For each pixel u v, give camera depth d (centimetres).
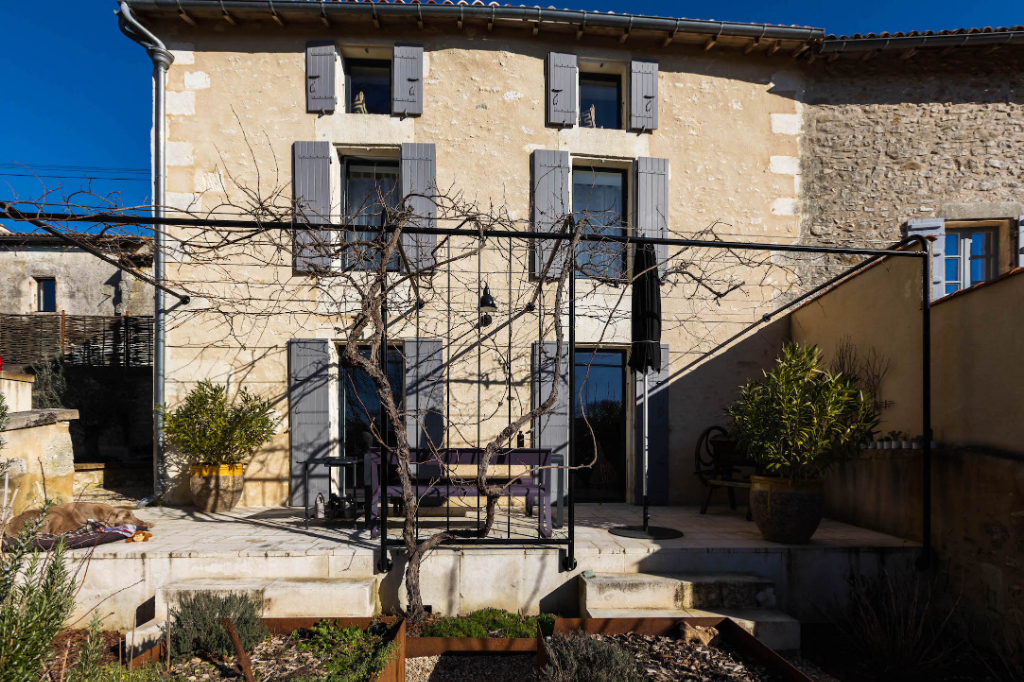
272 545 405
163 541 417
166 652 282
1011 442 351
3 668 174
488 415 599
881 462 468
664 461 613
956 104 646
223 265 589
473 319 602
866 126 648
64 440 535
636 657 287
